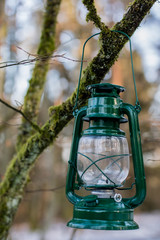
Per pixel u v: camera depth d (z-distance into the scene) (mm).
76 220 1773
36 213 11688
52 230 12852
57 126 2467
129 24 2121
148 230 12531
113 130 1836
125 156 1859
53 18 3199
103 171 1804
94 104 1869
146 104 6543
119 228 1666
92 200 1740
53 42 3137
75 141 1989
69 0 6574
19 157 2785
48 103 7551
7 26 6602
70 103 2342
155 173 9039
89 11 2025
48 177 9297
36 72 3230
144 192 1784
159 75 7867
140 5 2100
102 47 2148
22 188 2938
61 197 13523
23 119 3254
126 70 6289
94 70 2221
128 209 1772
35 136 2625
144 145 5398
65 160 10188
